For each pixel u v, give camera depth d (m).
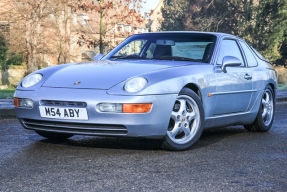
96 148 5.28
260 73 6.69
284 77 43.72
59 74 5.30
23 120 5.28
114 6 16.23
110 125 4.83
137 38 6.34
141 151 5.14
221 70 5.83
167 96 4.95
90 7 15.48
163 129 4.96
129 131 4.81
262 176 4.13
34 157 4.77
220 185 3.81
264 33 43.19
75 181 3.86
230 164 4.58
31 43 28.45
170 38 6.15
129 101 4.75
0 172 4.13
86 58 38.34
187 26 53.66
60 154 4.93
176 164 4.53
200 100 5.38
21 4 28.56
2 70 37.53
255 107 6.58
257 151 5.30
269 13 42.84
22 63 37.62
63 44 25.25
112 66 5.36
